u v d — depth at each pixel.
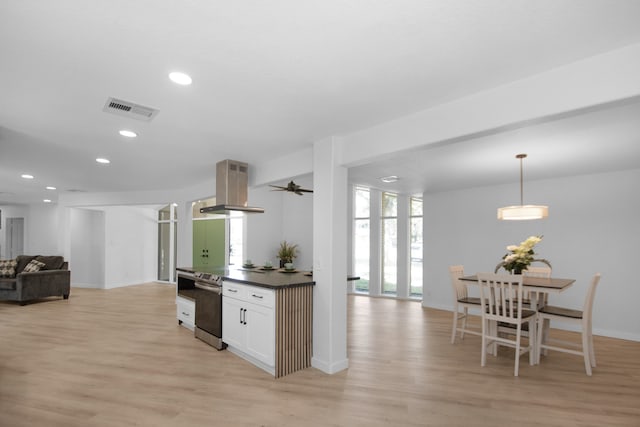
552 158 4.07
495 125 2.31
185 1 1.48
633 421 2.53
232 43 1.83
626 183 4.78
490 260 6.05
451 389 3.03
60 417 2.51
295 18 1.61
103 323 5.25
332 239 3.41
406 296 7.72
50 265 7.29
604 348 4.26
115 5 1.51
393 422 2.48
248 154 4.22
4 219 10.84
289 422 2.47
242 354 3.80
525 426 2.45
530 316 3.59
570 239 5.21
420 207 7.85
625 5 1.50
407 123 2.88
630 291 4.71
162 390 2.96
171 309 6.28
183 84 2.32
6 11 1.54
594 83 1.92
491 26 1.66
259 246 8.89
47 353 3.88
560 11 1.55
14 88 2.38
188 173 5.45
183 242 6.89
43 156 4.36
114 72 2.15
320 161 3.58
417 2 1.49
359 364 3.61
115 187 6.94
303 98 2.55
